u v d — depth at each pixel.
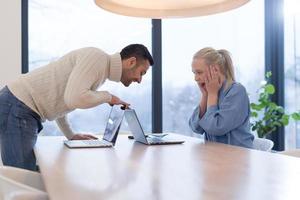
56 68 1.97
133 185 0.98
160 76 4.12
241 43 4.36
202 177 1.08
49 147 1.83
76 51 1.98
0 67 3.38
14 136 1.89
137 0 1.98
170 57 4.18
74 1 3.89
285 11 4.36
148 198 0.85
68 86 1.84
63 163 1.33
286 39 4.39
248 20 4.37
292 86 4.38
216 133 2.05
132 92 4.09
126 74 2.10
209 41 4.27
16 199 1.05
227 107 2.03
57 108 1.99
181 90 4.21
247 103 2.06
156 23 4.10
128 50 2.09
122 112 1.98
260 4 4.40
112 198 0.85
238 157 1.46
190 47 4.22
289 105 4.40
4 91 1.95
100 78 1.93
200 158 1.44
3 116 1.89
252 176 1.09
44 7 3.80
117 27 4.02
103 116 3.97
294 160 1.38
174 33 4.19
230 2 1.86
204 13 1.98
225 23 4.31
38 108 1.95
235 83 2.10
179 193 0.90
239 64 4.34
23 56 3.69
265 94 4.05
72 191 0.92
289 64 4.38
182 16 2.03
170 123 4.20
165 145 1.90
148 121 4.14
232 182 1.01
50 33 3.82
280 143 4.29
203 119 2.12
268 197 0.86
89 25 3.94
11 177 1.42
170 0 1.98
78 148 1.77
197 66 2.13
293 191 0.91
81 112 3.91
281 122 4.04
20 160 1.89
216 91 2.12
